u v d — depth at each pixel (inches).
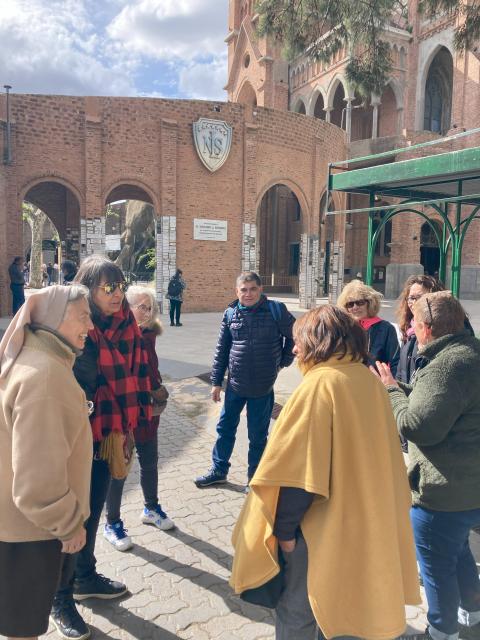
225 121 732.0
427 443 85.9
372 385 75.8
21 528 76.9
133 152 687.7
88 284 113.4
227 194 747.4
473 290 1093.1
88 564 114.3
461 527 90.6
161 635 104.0
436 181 268.1
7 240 635.5
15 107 625.6
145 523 148.4
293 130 794.2
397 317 142.2
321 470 69.3
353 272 1275.8
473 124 1050.1
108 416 114.6
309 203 823.7
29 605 78.4
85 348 111.7
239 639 103.0
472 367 85.7
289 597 76.1
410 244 1070.4
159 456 201.8
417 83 1149.1
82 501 85.2
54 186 795.4
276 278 1299.2
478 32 343.9
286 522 71.1
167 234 709.3
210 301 749.3
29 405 73.3
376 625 68.7
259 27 364.2
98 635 103.8
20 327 77.7
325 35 370.9
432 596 94.0
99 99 666.2
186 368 358.0
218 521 150.6
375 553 69.5
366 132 1289.4
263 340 165.3
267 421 173.0
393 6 362.0
